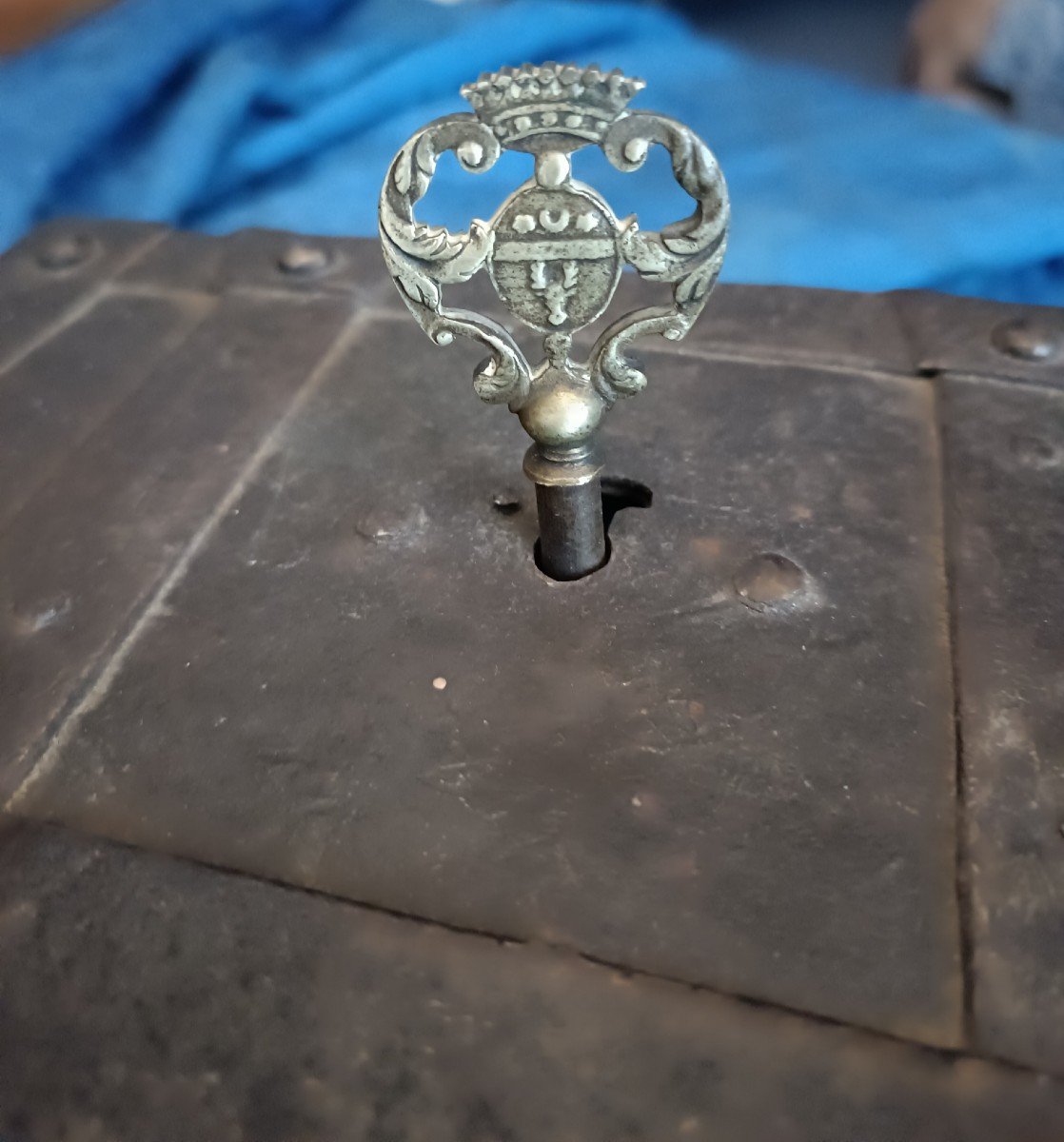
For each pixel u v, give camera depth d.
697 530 0.15
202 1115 0.10
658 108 0.35
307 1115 0.10
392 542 0.15
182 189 0.32
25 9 0.38
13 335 0.20
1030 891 0.11
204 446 0.17
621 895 0.11
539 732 0.13
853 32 0.47
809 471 0.16
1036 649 0.13
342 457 0.17
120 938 0.11
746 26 0.49
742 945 0.11
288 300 0.20
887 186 0.30
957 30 0.38
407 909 0.11
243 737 0.13
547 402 0.13
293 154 0.34
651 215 0.30
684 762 0.12
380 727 0.13
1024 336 0.17
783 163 0.32
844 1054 0.10
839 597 0.14
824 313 0.18
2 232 0.31
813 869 0.11
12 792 0.13
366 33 0.36
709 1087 0.10
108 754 0.13
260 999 0.11
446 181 0.33
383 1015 0.10
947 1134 0.09
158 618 0.14
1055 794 0.12
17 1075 0.10
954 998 0.10
